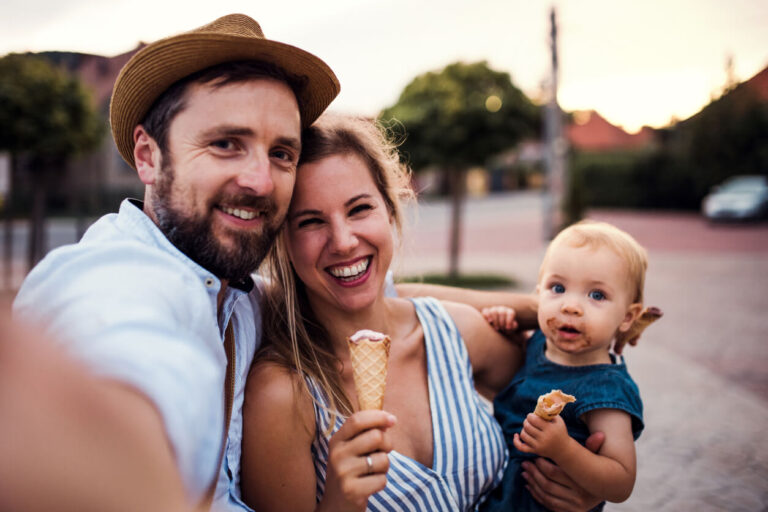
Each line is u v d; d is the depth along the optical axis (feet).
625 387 6.07
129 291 3.53
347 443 4.18
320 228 5.39
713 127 111.14
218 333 4.31
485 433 5.89
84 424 2.01
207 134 4.23
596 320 6.18
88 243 4.01
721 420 16.96
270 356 5.28
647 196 118.32
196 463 3.52
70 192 78.02
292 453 5.02
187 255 4.45
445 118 36.24
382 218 5.59
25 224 65.67
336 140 5.46
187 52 4.24
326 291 5.54
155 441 2.56
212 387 3.69
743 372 21.56
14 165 39.70
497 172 157.48
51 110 29.01
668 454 14.79
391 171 6.16
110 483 1.97
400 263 7.11
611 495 5.60
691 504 12.26
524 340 7.61
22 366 1.99
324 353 5.60
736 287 39.96
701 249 62.13
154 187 4.49
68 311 3.32
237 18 4.87
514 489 5.96
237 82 4.28
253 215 4.45
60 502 1.82
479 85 37.19
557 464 5.69
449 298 7.55
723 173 110.63
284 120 4.48
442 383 5.94
